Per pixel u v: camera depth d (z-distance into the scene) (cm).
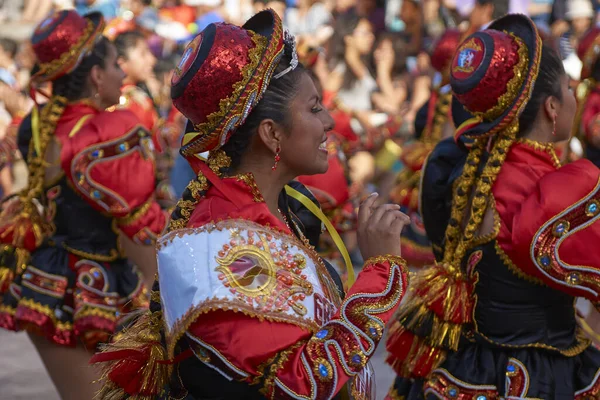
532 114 352
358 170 944
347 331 246
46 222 484
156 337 270
